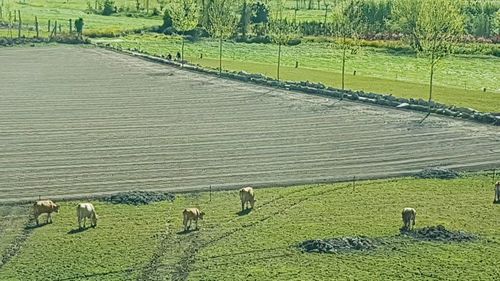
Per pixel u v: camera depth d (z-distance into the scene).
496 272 39.53
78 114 82.19
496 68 132.38
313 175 59.78
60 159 63.69
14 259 41.41
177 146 68.44
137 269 40.09
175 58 131.75
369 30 173.75
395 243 44.09
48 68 117.31
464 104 88.50
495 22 176.12
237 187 56.44
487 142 71.00
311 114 82.88
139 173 59.81
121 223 47.81
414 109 85.44
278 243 44.16
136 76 109.69
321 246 43.03
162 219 48.69
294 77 111.75
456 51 145.38
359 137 72.50
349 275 39.09
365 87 102.69
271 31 156.38
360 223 47.91
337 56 144.38
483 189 56.19
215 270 40.00
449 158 65.25
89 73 112.31
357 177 59.31
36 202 47.94
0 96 92.44
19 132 73.31
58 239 44.69
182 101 90.19
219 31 124.50
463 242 44.28
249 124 77.69
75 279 38.69
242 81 105.56
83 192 54.72
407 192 55.28
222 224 47.78
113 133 73.31
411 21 157.62
